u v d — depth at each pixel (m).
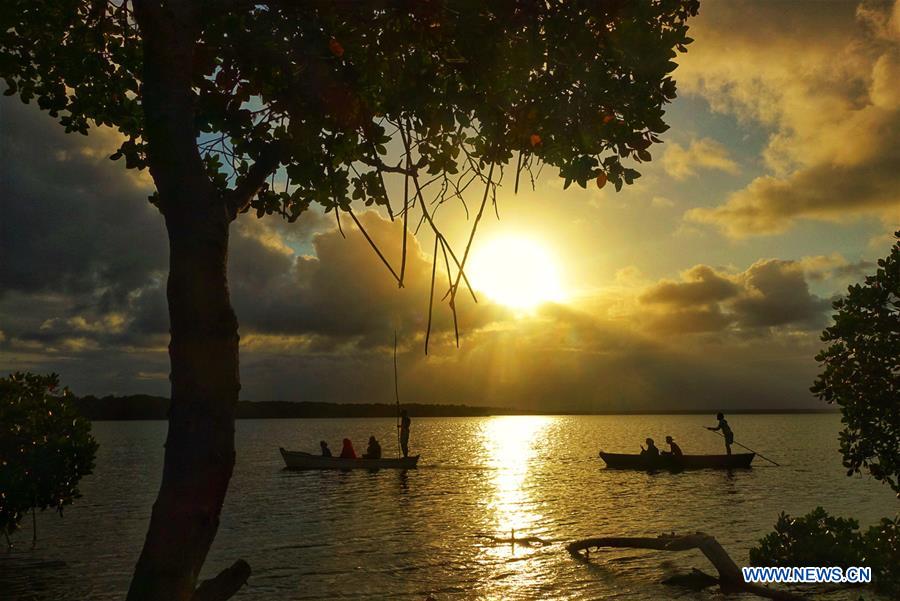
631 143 5.13
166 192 3.85
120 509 28.19
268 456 65.81
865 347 10.03
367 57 5.40
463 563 16.98
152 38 3.94
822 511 14.08
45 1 5.89
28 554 18.67
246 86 5.32
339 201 5.61
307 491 33.62
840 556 13.15
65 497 15.96
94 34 6.05
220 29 4.86
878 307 10.01
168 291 3.80
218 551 18.89
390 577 15.64
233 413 3.78
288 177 5.46
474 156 5.94
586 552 17.25
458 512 26.14
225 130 5.16
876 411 9.98
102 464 57.59
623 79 4.95
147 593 3.44
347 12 4.96
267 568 16.66
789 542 13.93
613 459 43.81
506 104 5.33
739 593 13.28
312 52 4.97
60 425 16.00
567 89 5.17
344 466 43.59
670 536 15.09
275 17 4.89
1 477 14.82
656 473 40.94
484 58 5.02
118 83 6.24
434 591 14.38
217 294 3.81
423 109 5.51
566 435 126.06
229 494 32.38
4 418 15.34
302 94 5.13
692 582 14.27
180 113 3.93
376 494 32.28
